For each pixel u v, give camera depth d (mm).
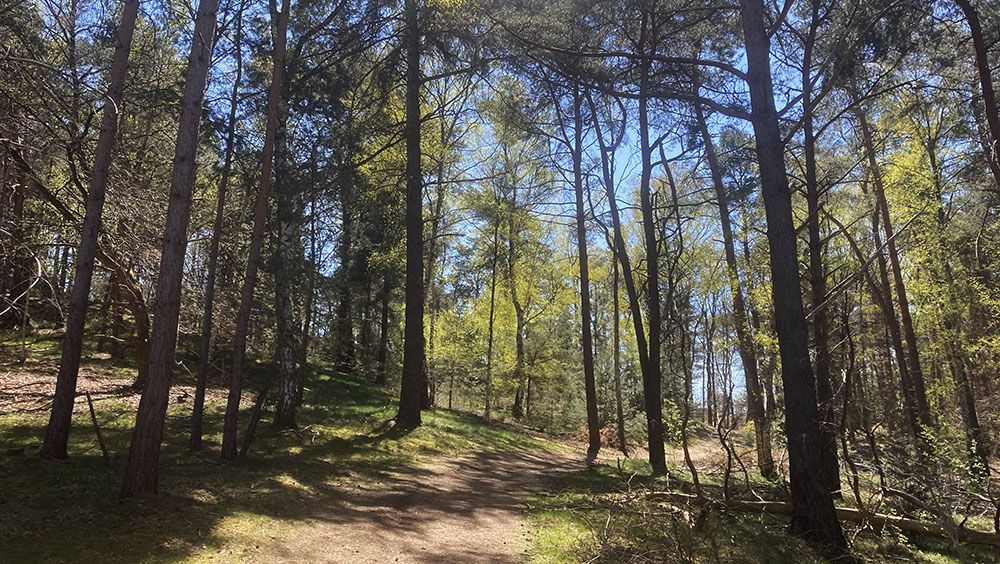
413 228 17047
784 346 8141
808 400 7902
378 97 16375
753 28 8727
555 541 7363
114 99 8938
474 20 12898
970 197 16688
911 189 14477
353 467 11305
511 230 25578
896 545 7730
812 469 7723
